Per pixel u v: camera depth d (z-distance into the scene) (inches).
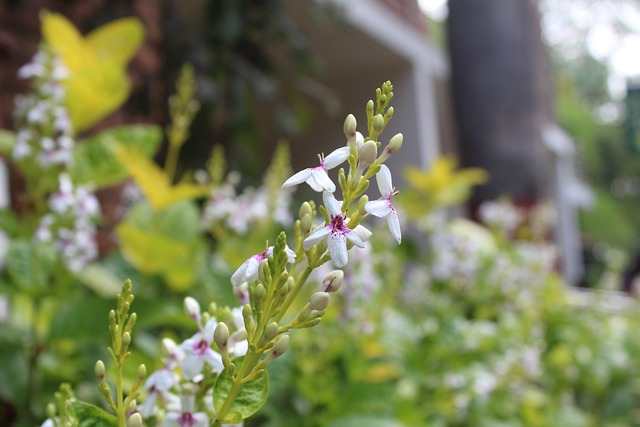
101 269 31.1
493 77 97.0
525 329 52.0
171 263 29.0
